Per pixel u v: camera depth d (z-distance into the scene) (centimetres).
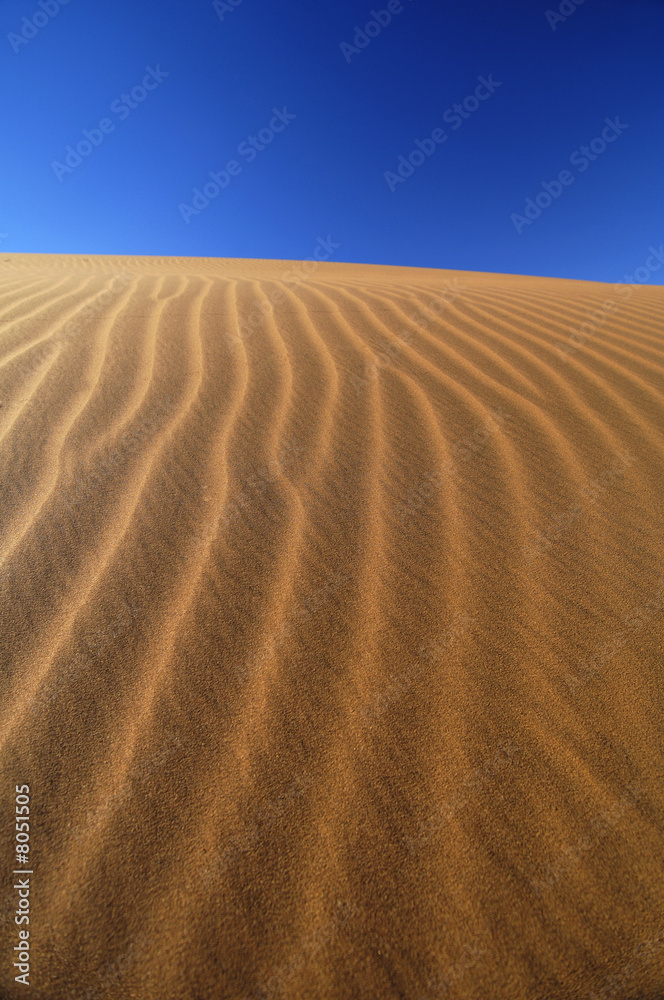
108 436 257
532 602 169
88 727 125
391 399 316
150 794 112
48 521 196
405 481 238
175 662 143
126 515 203
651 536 202
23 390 294
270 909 95
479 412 304
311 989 86
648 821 109
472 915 94
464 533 203
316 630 156
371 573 180
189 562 181
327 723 128
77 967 88
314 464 247
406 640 153
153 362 344
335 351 386
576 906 96
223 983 87
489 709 132
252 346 385
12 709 129
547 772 118
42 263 1086
